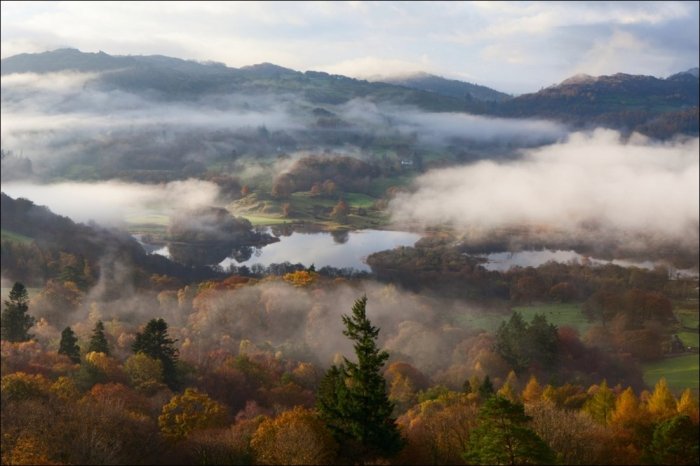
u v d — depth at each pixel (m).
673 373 150.62
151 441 57.06
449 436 60.62
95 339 99.06
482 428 49.78
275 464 50.25
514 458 48.34
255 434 54.88
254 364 103.00
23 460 45.47
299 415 54.69
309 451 49.25
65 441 50.59
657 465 60.00
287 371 107.38
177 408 64.00
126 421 57.31
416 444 57.75
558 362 144.25
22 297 117.44
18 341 107.56
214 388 88.50
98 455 49.47
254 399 88.00
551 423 62.44
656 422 69.75
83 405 58.66
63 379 71.81
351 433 49.31
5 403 58.19
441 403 83.25
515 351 141.38
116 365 85.19
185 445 56.78
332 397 51.62
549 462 47.75
